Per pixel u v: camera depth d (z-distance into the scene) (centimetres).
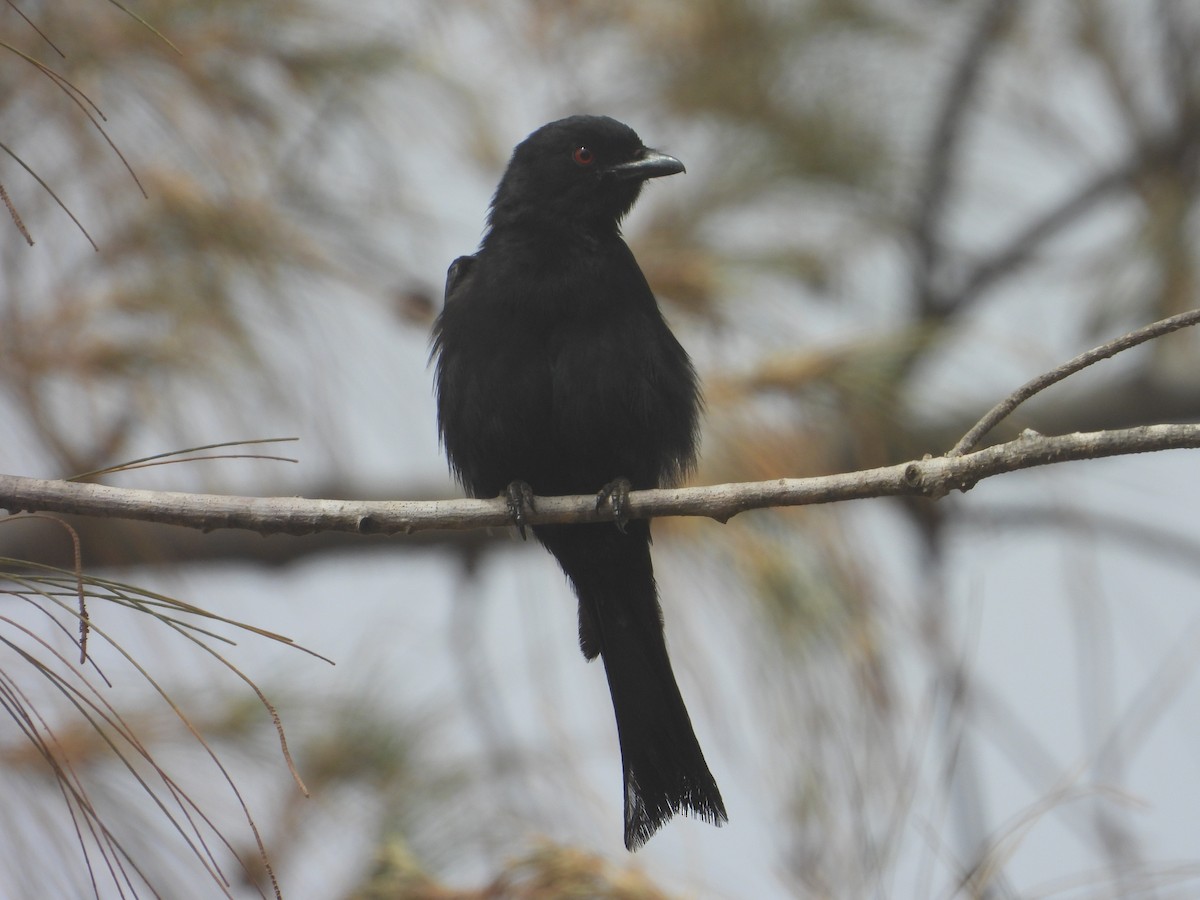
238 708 852
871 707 837
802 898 694
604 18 1098
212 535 1057
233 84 884
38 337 839
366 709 873
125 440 877
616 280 902
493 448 906
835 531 898
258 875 802
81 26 834
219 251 866
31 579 508
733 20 1123
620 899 712
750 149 1096
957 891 654
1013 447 605
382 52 934
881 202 1162
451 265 943
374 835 820
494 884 734
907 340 1002
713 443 954
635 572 874
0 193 470
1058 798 666
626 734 855
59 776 530
